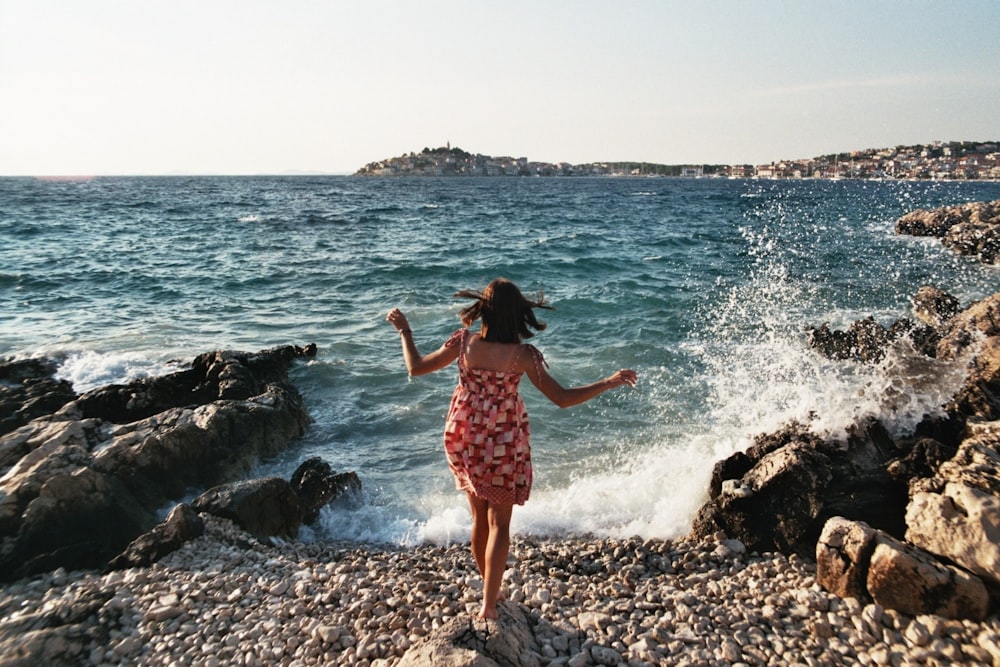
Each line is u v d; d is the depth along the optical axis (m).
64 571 5.18
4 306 15.78
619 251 25.81
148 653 4.10
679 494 6.79
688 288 17.95
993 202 28.45
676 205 58.47
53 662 3.98
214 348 12.45
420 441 8.85
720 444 7.42
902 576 4.17
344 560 5.68
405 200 67.88
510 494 3.67
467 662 3.35
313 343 12.35
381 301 16.94
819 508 5.30
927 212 29.58
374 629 4.22
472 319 3.73
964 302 15.31
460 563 5.48
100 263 21.70
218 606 4.61
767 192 79.62
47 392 9.20
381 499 7.31
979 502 4.39
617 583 5.05
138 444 6.93
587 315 15.17
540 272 21.11
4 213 41.53
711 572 5.16
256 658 4.00
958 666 3.70
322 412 9.77
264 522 6.29
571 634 4.18
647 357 11.81
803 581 4.80
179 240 28.92
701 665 3.85
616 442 8.39
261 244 27.97
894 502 5.33
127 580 4.95
